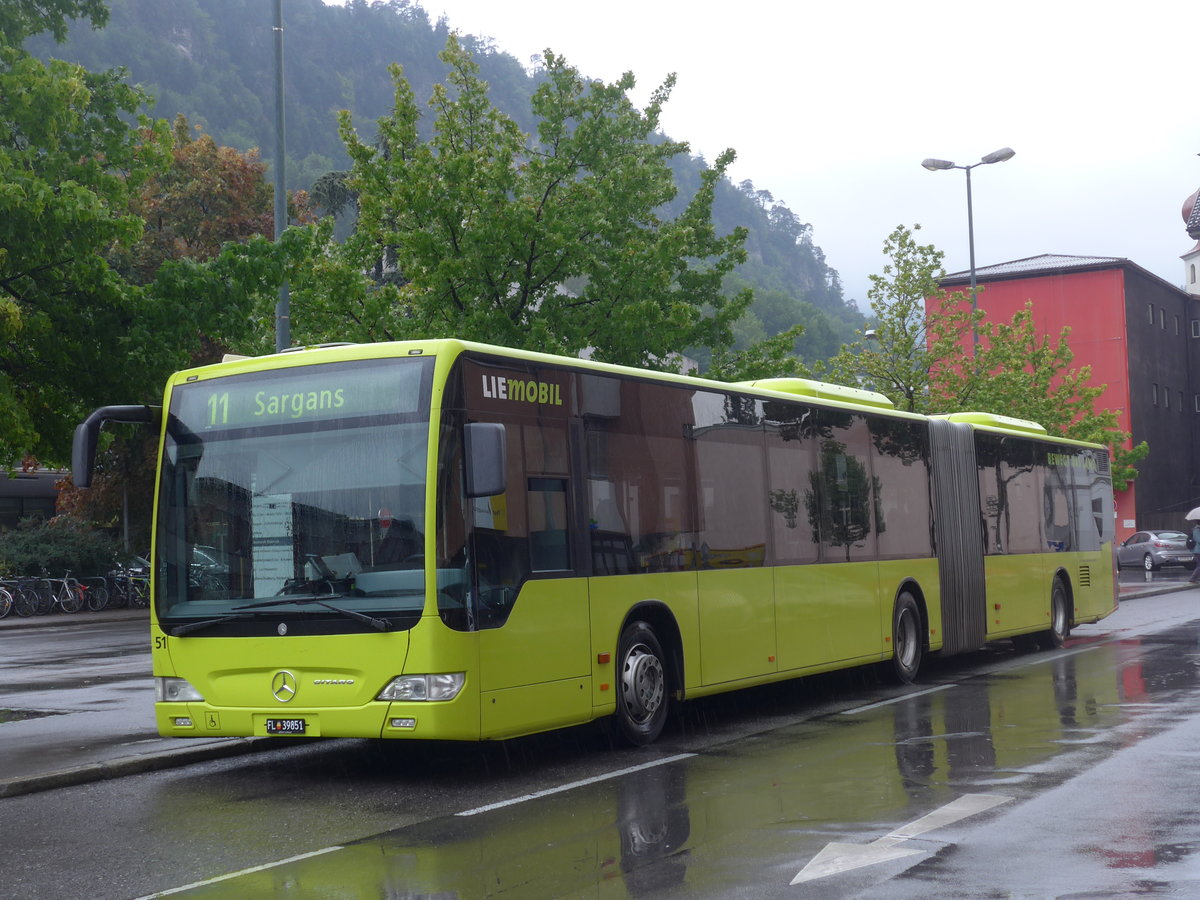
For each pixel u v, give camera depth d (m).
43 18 16.25
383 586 9.63
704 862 7.00
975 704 13.75
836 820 7.96
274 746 12.02
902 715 13.11
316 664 9.74
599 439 11.23
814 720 13.03
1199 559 42.34
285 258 15.43
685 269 24.36
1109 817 7.84
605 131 23.14
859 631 15.19
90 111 15.66
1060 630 21.12
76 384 14.62
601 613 10.98
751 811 8.35
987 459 19.11
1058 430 37.72
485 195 21.05
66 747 11.59
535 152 23.12
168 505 10.54
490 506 9.98
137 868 7.36
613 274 22.11
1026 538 20.16
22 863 7.59
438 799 9.26
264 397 10.37
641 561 11.55
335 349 10.25
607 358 21.91
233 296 15.09
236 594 10.14
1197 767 9.48
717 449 12.86
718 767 10.23
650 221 24.17
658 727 11.67
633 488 11.57
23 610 37.72
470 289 21.06
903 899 6.15
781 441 14.03
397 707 9.48
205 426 10.54
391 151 22.38
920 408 34.03
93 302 14.62
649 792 9.21
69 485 44.75
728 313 24.09
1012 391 34.16
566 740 12.09
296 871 7.14
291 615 9.84
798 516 14.16
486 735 9.65
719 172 24.50
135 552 45.50
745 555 13.09
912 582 16.52
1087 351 64.06
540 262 21.22
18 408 13.80
